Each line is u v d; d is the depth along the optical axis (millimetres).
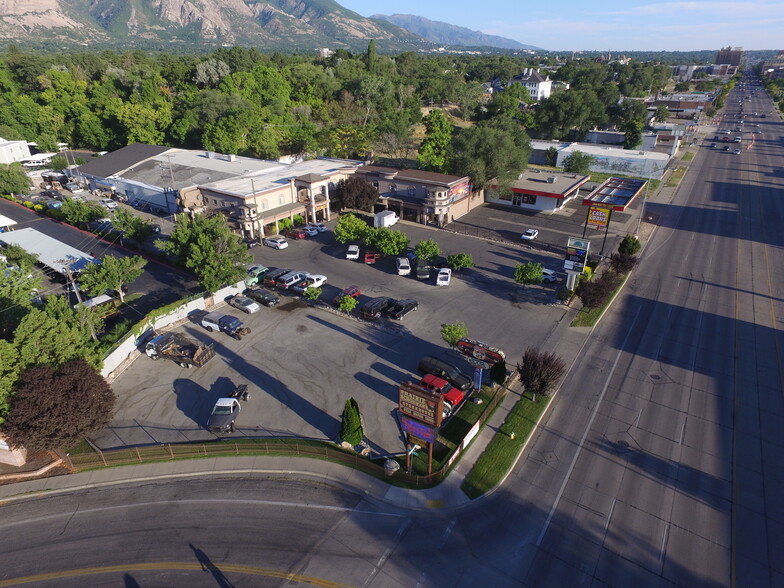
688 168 101312
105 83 130375
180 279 51844
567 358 36594
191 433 29797
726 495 24531
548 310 44062
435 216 67188
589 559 21391
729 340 38781
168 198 70188
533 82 191000
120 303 45938
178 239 46188
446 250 58438
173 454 27844
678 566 20953
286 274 49031
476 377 32688
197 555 21984
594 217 52125
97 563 21766
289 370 35625
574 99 120375
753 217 69938
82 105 119312
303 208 66812
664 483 25312
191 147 109125
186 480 26453
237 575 21016
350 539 22672
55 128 118688
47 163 104500
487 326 41406
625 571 20812
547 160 103938
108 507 24875
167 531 23312
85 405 26625
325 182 68375
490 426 29781
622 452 27438
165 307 41344
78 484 26406
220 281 43750
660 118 142875
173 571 21266
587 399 32000
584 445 28047
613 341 38844
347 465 27047
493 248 59219
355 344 38906
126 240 61188
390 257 56969
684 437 28484
